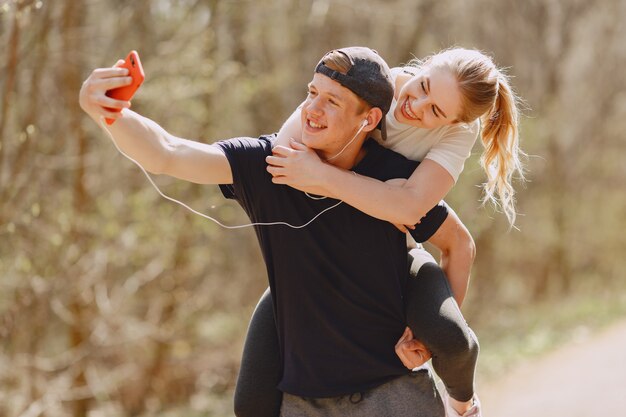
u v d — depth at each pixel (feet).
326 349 17.69
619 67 141.08
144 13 60.29
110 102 14.85
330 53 16.46
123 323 62.23
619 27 136.98
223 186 17.54
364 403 17.63
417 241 18.17
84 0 55.16
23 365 54.54
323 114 16.35
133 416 69.51
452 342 17.24
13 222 49.42
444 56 17.04
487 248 116.78
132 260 61.21
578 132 140.05
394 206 16.52
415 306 17.70
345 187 16.37
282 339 18.17
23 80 52.08
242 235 80.38
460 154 17.46
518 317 103.30
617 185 144.87
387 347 17.90
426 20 90.17
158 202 62.34
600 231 146.30
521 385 59.16
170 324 68.33
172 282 67.82
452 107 16.69
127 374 65.72
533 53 121.39
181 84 60.75
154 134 15.76
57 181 57.72
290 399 18.07
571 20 125.90
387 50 89.04
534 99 122.72
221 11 63.72
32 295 53.98
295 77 78.69
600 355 64.28
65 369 63.82
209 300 74.84
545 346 73.92
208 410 69.46
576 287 155.43
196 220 63.98
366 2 78.43
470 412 18.80
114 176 60.95
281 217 17.12
